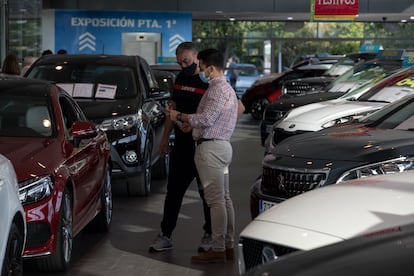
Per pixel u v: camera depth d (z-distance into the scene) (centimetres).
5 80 977
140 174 1268
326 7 2916
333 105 1326
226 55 4122
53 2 3459
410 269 356
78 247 978
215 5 3491
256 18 3934
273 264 408
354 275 362
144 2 3491
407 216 566
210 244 942
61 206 813
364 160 818
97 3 3475
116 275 857
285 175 843
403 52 1706
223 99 859
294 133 1279
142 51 3603
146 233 1055
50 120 905
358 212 578
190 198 1313
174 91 933
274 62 4122
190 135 925
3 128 896
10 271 678
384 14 3538
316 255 407
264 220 601
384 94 1331
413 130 929
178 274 862
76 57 1399
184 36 3606
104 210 1039
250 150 1995
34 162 814
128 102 1290
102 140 1038
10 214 656
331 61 3058
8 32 2573
